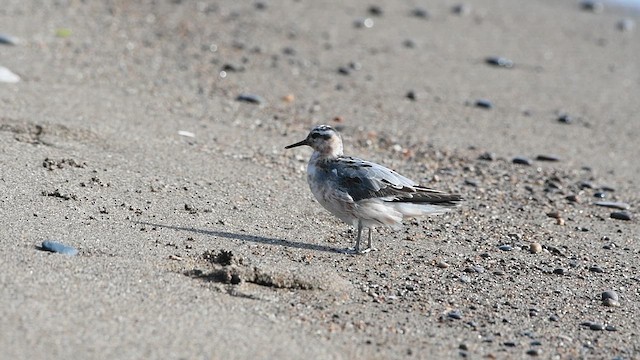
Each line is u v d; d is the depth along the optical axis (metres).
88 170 13.71
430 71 21.84
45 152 14.16
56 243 10.83
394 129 18.12
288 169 15.20
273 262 11.31
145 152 14.86
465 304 10.98
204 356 8.83
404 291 11.15
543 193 15.78
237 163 15.11
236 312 9.89
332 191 12.11
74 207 12.28
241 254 11.47
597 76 23.09
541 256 12.86
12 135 14.66
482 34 25.17
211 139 16.09
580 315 10.99
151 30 22.25
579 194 15.93
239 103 18.50
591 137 19.11
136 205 12.73
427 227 13.54
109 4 23.55
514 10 28.03
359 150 16.81
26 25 21.03
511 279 11.89
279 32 23.16
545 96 21.25
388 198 12.02
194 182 13.97
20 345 8.59
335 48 22.53
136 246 11.27
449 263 12.21
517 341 10.16
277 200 13.80
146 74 19.42
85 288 9.87
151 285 10.19
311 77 20.58
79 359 8.49
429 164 16.59
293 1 25.61
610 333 10.57
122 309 9.53
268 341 9.33
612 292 11.57
